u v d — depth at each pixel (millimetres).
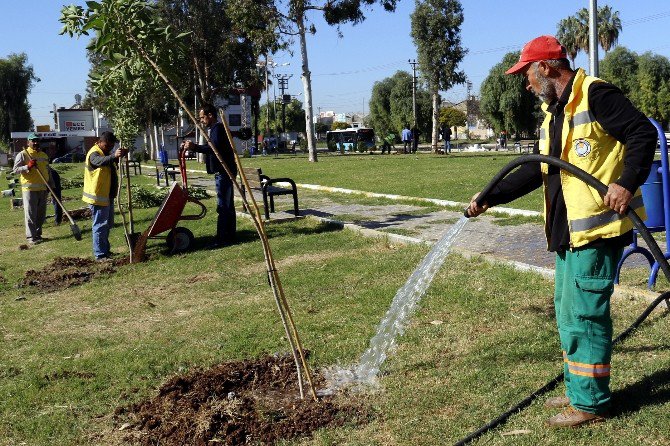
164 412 4441
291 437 4047
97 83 5465
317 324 6113
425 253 8484
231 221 10688
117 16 5020
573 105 3660
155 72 5297
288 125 106125
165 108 51562
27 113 91062
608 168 3633
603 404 3797
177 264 9492
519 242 9000
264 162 39219
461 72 49656
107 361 5621
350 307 6613
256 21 36469
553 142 3834
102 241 10406
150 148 66375
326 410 4328
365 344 5484
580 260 3682
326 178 22688
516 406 4121
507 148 52938
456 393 4438
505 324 5688
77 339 6371
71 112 80938
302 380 4773
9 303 8109
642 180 3432
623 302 5863
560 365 4707
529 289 6547
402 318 6047
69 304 7844
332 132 69062
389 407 4324
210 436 4082
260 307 6906
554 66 3748
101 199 10312
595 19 21578
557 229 3812
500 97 66312
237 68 49281
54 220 16234
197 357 5527
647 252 6141
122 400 4809
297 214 12523
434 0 48156
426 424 4047
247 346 5691
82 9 5453
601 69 70750
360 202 15195
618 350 4852
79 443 4203
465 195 14617
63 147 73438
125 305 7590
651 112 65500
